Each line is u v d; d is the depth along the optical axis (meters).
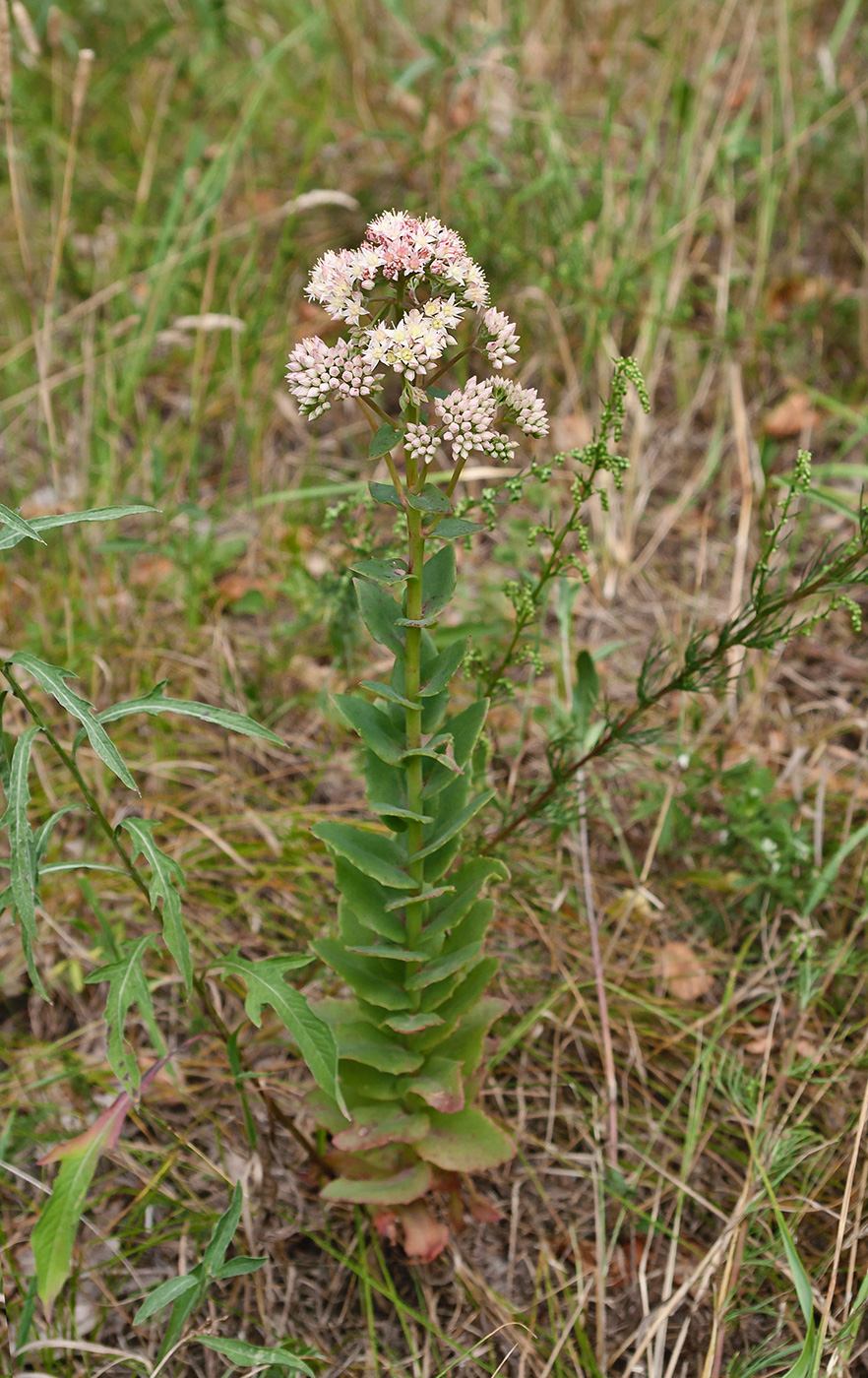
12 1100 0.86
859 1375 0.78
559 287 1.28
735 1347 0.79
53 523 0.70
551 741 0.87
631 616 1.12
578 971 0.92
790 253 1.33
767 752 1.03
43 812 0.98
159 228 1.31
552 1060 0.89
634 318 1.30
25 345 1.16
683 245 1.22
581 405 1.25
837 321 1.29
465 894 0.77
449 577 0.73
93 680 1.03
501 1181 0.85
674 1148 0.86
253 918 0.93
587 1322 0.80
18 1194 0.83
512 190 1.33
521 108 1.39
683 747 0.98
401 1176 0.79
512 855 0.94
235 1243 0.82
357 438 1.25
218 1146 0.83
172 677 1.07
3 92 1.01
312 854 0.97
